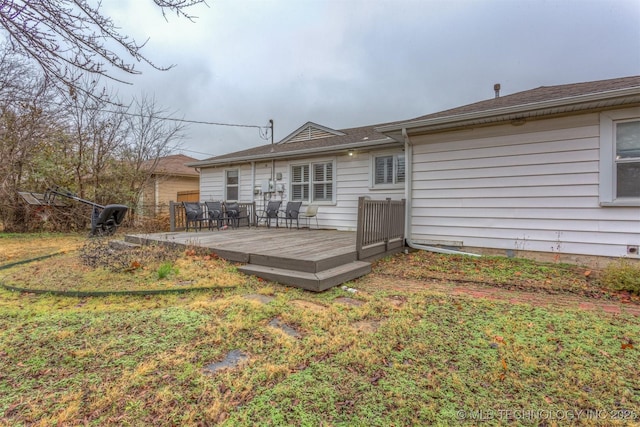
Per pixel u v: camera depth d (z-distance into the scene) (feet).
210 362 6.48
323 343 7.32
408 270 15.21
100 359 6.50
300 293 11.28
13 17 7.20
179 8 8.98
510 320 8.75
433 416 4.99
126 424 4.74
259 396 5.43
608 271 12.65
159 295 10.78
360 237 15.33
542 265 15.39
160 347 7.04
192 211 26.78
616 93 12.82
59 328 8.01
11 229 29.43
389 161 25.35
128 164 35.63
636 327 8.25
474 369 6.28
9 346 7.02
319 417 4.96
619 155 14.43
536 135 16.28
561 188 15.74
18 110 25.96
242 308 9.43
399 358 6.70
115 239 21.79
